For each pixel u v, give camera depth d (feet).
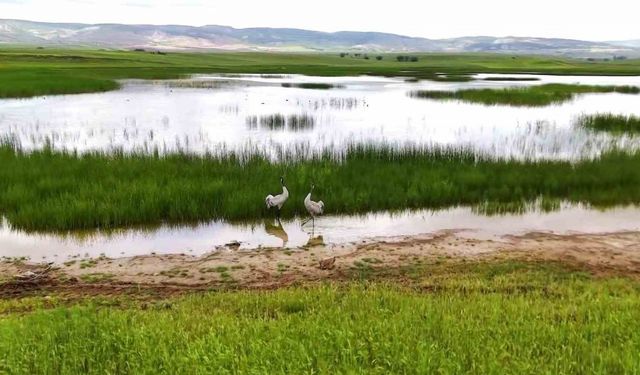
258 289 37.70
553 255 45.80
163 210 56.95
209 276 41.14
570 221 57.16
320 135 113.09
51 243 49.93
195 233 53.47
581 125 124.77
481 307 29.43
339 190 63.67
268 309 30.68
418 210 61.41
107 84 222.89
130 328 26.32
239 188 62.44
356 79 315.37
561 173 71.31
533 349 23.81
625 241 50.03
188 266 43.42
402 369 22.00
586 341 24.29
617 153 82.69
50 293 37.47
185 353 23.21
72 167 69.05
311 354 23.08
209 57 633.20
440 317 27.43
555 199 64.69
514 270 41.29
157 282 39.88
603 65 596.29
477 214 59.77
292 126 125.39
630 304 29.76
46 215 53.31
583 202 64.34
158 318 28.68
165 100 179.93
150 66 398.62
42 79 222.07
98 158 74.43
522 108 164.14
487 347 23.22
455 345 23.72
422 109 160.35
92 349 24.66
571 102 181.47
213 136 111.14
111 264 43.98
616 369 21.93
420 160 77.41
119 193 58.34
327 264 42.80
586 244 49.08
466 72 404.98
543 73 400.06
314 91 223.92
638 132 114.01
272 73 371.15
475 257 45.42
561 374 21.04
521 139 107.14
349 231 53.93
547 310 29.07
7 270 42.70
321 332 25.13
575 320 27.91
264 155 79.77
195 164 71.97
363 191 63.21
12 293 37.58
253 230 54.54
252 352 23.00
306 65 518.37
